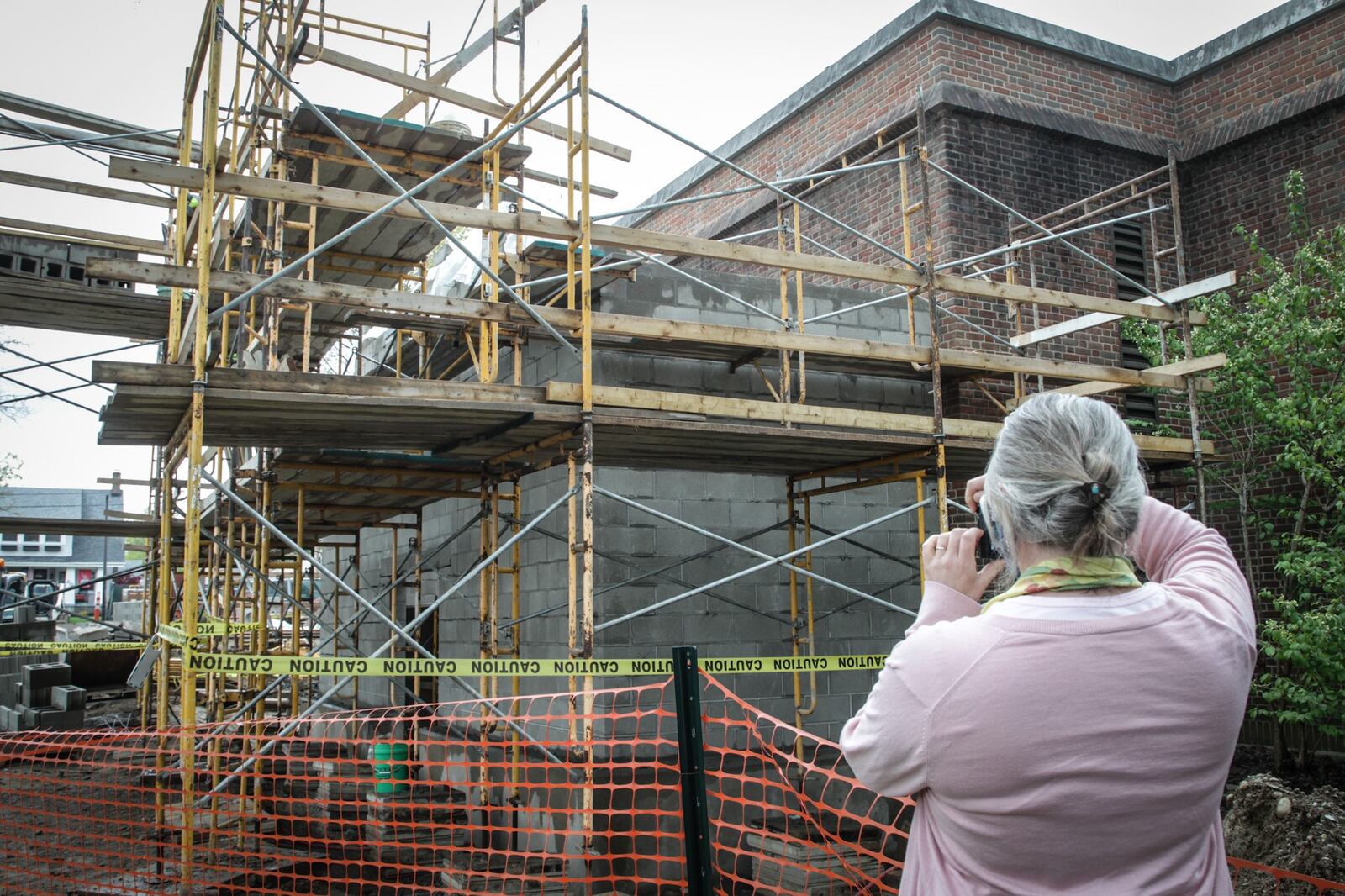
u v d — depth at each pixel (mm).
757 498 9227
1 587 20938
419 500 9867
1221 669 1422
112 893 5680
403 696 11688
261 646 8984
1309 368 9281
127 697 18156
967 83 11719
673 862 7898
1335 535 9023
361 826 7645
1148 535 1729
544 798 8328
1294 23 11438
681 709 2715
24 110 9914
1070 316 11688
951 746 1396
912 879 1520
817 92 13406
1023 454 1524
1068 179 12102
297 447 7586
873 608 9695
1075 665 1387
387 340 12352
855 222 12680
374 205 6398
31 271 10594
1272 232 11586
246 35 9906
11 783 9109
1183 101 12898
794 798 8531
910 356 7930
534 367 9695
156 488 15266
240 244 9531
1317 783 8734
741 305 9734
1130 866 1374
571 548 6566
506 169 9523
